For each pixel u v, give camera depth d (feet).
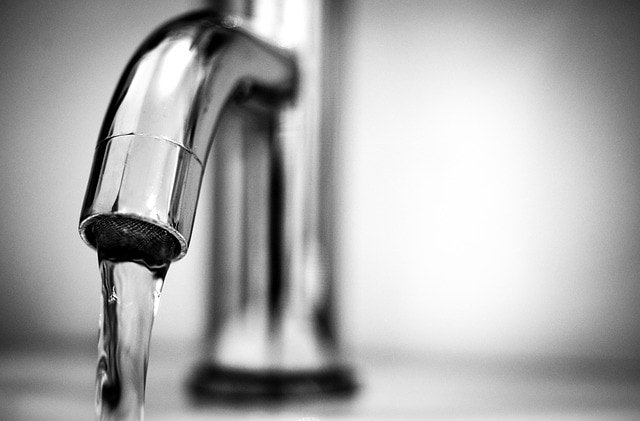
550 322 1.85
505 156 1.88
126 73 1.14
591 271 1.84
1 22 2.05
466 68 1.90
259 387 1.41
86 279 1.99
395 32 1.92
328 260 1.46
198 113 1.14
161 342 1.93
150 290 1.10
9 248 2.01
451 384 1.61
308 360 1.42
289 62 1.39
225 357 1.43
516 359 1.85
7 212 2.02
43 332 2.00
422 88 1.90
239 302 1.45
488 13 1.90
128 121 1.09
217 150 1.50
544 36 1.88
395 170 1.90
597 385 1.62
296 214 1.43
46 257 2.01
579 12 1.87
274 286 1.43
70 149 2.01
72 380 1.60
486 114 1.89
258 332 1.43
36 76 2.03
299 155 1.43
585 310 1.84
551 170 1.87
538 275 1.86
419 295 1.88
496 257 1.87
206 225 1.92
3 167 2.02
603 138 1.86
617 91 1.86
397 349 1.88
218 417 1.36
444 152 1.89
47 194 2.01
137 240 1.09
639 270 1.82
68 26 2.03
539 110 1.88
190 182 1.10
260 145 1.43
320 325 1.45
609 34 1.86
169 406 1.41
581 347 1.83
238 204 1.45
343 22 1.50
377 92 1.92
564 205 1.86
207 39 1.21
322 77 1.45
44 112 2.02
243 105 1.37
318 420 1.35
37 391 1.52
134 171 1.07
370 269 1.90
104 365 1.10
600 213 1.85
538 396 1.53
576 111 1.87
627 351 1.82
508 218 1.87
